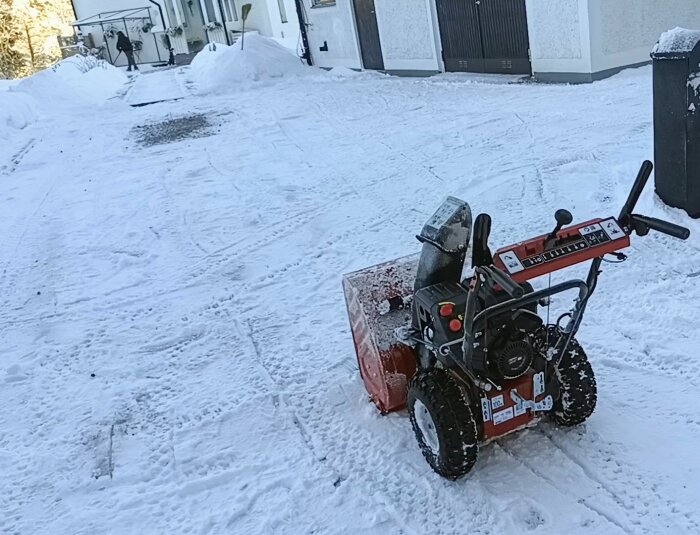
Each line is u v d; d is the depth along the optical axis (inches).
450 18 560.4
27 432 152.6
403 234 240.7
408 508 114.0
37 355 188.5
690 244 187.6
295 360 168.1
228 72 761.6
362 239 241.6
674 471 112.4
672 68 186.2
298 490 122.0
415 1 592.1
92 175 391.5
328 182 313.6
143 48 1547.7
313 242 245.9
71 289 233.0
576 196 242.1
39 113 656.4
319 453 131.8
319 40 819.4
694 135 188.4
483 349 105.9
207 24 1469.0
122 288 228.7
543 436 124.4
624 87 394.9
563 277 182.5
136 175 377.4
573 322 111.1
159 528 117.9
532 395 112.4
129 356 182.4
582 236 101.3
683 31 184.5
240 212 289.0
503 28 500.1
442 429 109.7
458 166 304.0
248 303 205.0
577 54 433.1
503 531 106.0
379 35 670.5
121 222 297.9
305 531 112.7
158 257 252.2
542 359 112.1
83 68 944.3
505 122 365.1
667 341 147.9
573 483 113.0
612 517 105.2
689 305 159.6
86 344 192.1
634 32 433.4
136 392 163.6
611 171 257.6
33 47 1727.4
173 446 140.3
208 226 277.4
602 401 132.3
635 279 176.4
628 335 153.1
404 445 129.5
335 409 145.1
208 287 220.2
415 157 329.7
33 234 295.7
